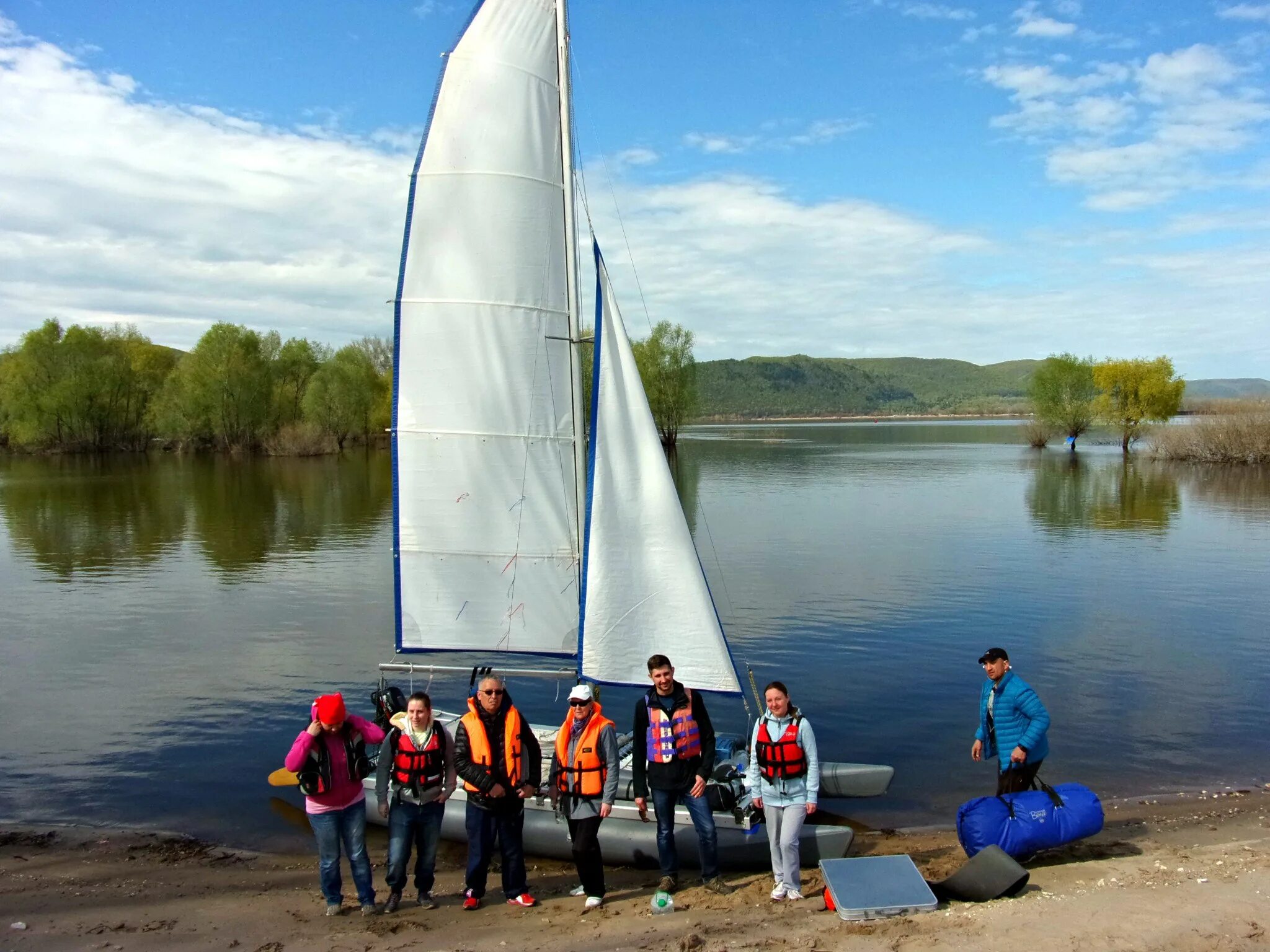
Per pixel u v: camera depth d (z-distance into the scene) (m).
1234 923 7.01
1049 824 8.84
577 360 10.30
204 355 89.31
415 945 7.41
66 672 17.73
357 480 60.50
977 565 28.62
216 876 9.55
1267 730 14.11
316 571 28.56
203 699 16.12
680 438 137.75
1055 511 42.47
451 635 10.61
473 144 9.92
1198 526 37.38
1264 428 69.56
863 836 10.67
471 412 10.27
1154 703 15.40
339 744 7.98
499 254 10.03
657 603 9.88
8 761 13.19
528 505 10.39
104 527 38.19
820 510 43.28
